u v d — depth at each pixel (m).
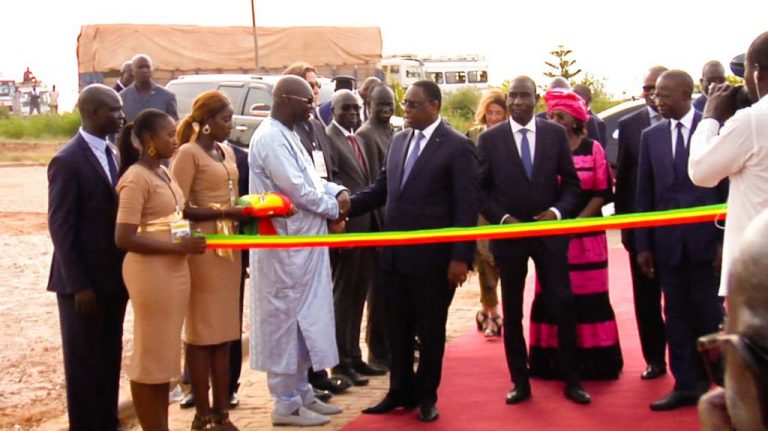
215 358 5.75
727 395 1.44
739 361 1.40
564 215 6.31
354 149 7.45
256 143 6.01
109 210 5.46
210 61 24.33
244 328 8.99
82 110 5.45
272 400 6.86
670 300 6.27
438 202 6.12
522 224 5.48
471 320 9.27
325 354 6.05
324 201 6.03
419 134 6.20
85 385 5.54
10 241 13.89
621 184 6.96
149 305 5.16
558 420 6.12
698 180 4.80
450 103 33.72
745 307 1.40
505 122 6.56
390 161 6.29
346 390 7.02
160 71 24.11
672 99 6.18
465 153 6.07
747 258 1.41
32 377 7.36
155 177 5.20
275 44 24.62
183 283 5.26
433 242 5.86
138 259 5.16
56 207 5.33
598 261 6.92
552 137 6.40
